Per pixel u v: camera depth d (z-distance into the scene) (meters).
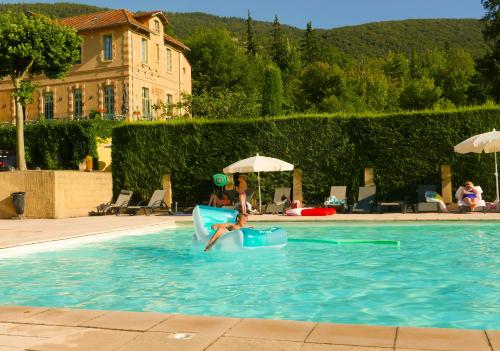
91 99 38.44
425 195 17.23
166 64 43.38
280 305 5.64
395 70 101.62
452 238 11.32
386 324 4.80
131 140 21.47
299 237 12.10
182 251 10.23
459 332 3.49
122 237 12.70
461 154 18.28
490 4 44.31
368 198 17.61
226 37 66.25
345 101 64.81
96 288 6.78
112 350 3.29
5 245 9.83
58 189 18.75
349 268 8.02
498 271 7.50
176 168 20.97
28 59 25.45
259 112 38.16
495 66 43.16
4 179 19.16
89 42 38.56
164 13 41.47
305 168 19.62
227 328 3.70
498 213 15.46
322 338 3.42
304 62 97.00
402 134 18.84
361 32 180.62
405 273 7.50
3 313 4.24
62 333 3.67
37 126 31.92
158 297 6.18
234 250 9.66
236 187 20.36
